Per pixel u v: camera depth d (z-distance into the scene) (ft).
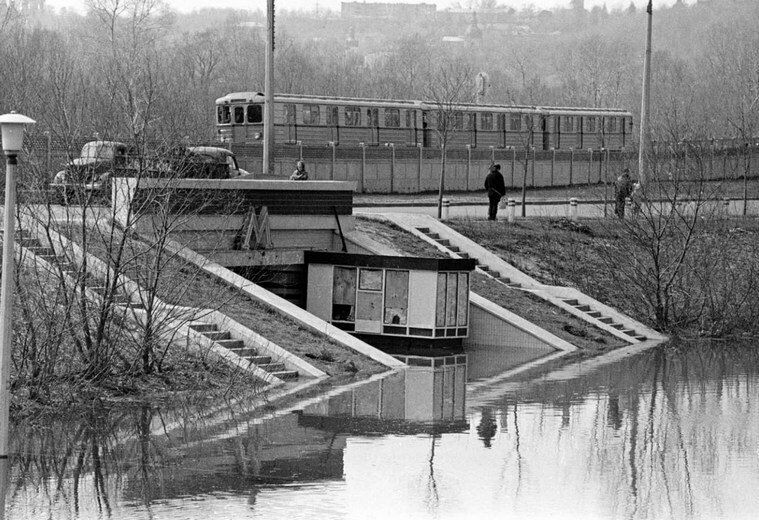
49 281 96.32
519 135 253.03
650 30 182.19
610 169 242.37
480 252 154.92
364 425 87.04
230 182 124.47
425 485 71.15
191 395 93.81
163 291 106.01
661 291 154.20
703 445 83.71
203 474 71.31
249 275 127.65
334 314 130.62
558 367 120.37
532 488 71.36
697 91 483.92
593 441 84.43
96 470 71.31
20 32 363.15
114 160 109.40
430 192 227.81
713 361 127.54
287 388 100.37
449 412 93.25
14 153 68.03
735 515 66.59
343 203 139.74
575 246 164.66
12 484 67.82
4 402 71.31
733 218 182.50
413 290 128.47
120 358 94.84
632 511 67.05
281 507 65.00
